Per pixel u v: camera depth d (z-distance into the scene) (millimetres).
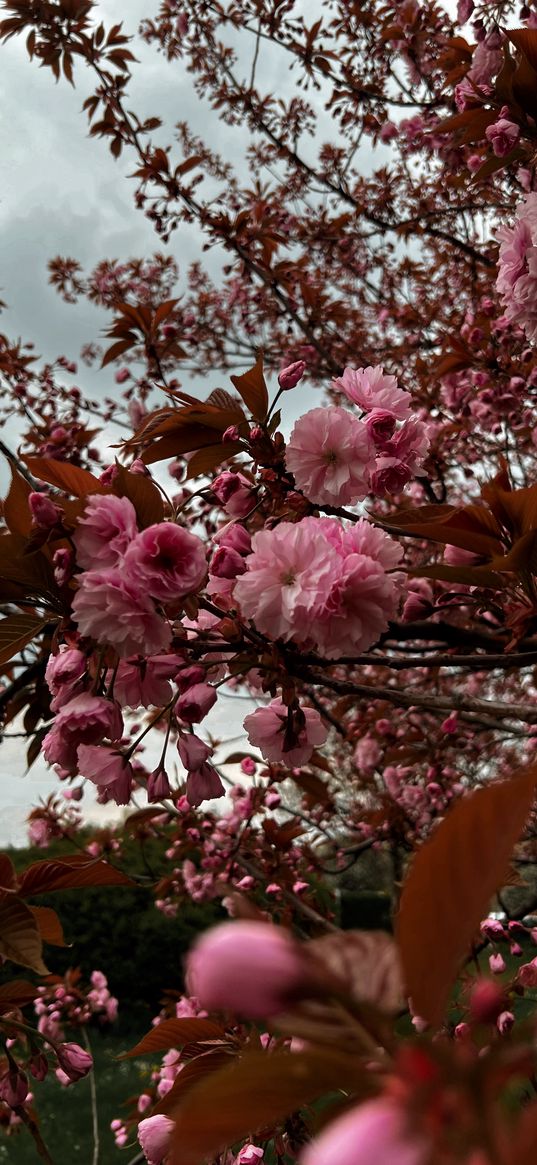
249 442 645
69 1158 2320
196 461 655
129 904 3906
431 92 1623
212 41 1991
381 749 1672
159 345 1184
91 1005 1640
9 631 572
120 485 568
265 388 639
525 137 856
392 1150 146
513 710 604
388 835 1523
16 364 1548
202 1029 560
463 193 1733
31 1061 616
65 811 1698
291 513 652
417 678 1726
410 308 1846
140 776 1314
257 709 648
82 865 551
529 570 613
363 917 3920
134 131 1433
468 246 1673
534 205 774
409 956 188
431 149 1640
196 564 550
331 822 1813
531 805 190
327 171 1962
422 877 192
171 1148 178
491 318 1172
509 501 611
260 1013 178
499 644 684
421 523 631
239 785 1352
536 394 1193
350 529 597
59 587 567
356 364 1750
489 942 721
